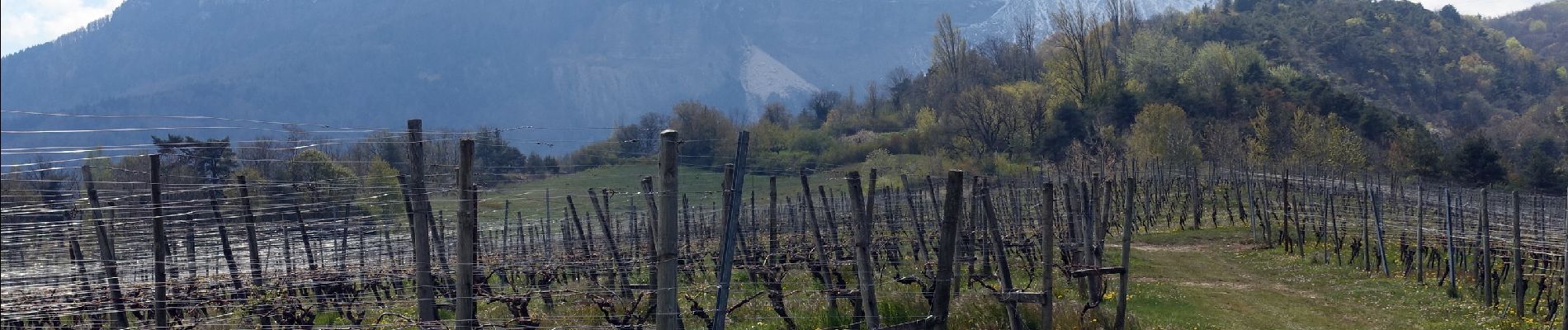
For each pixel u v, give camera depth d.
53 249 17.86
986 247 27.86
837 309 19.80
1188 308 25.25
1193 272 33.75
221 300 19.58
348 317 21.53
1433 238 34.06
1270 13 180.75
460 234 13.99
